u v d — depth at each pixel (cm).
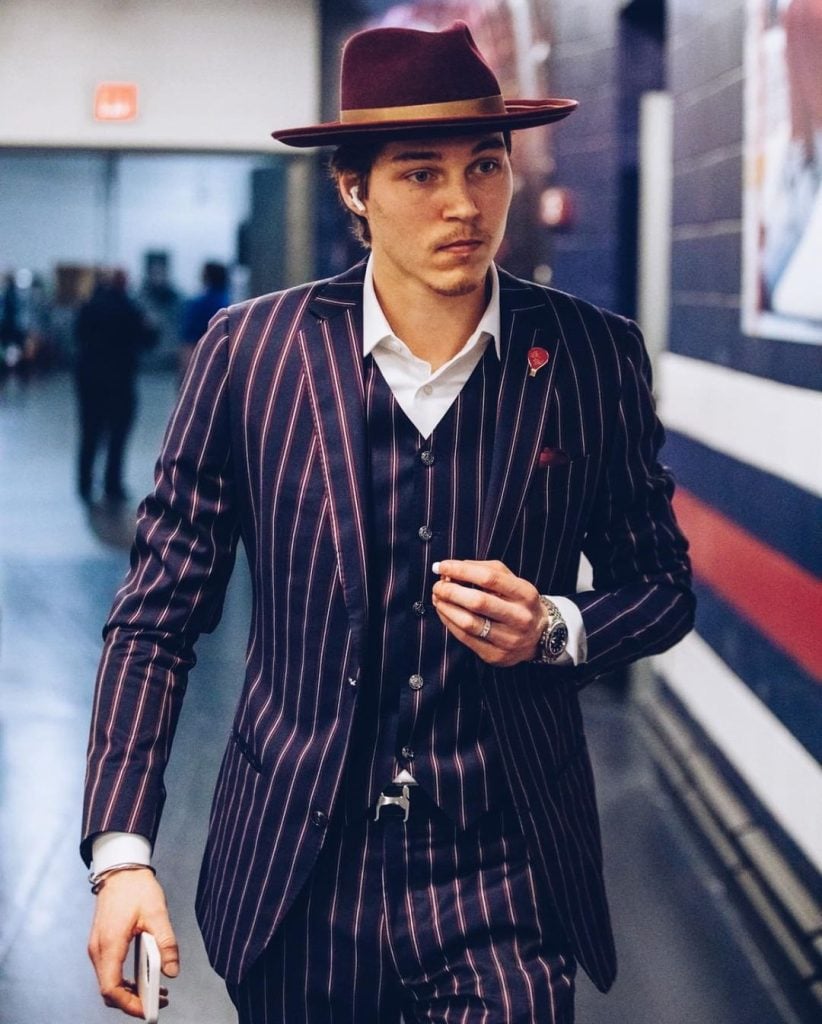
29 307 2238
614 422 168
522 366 163
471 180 152
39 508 992
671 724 486
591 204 673
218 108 710
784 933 333
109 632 167
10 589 737
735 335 413
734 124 413
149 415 1628
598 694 577
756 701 382
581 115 674
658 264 602
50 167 2225
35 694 558
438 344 163
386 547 160
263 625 167
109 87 704
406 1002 167
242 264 1844
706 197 454
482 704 161
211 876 171
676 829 433
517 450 161
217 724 520
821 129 320
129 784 159
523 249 744
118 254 2258
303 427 161
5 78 701
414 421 162
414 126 147
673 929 363
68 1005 319
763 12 374
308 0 707
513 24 725
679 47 496
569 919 164
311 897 163
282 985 165
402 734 160
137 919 154
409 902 161
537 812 163
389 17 724
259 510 164
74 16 700
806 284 337
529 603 151
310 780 160
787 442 353
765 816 372
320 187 819
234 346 166
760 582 379
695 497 468
